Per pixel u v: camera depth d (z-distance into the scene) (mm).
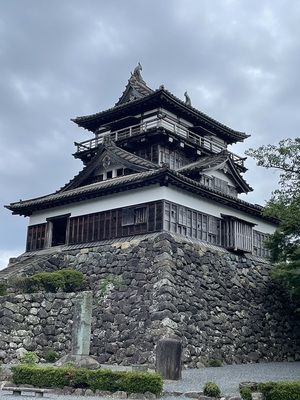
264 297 31250
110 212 29500
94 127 40750
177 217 27562
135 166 30438
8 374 17484
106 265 27938
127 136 35312
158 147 34406
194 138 36875
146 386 14938
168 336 23188
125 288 26203
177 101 35750
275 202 21797
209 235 29500
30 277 25766
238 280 29875
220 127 39500
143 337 23984
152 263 25812
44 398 14812
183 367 23188
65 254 30562
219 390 14641
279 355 30109
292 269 27516
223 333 26875
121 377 15367
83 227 30734
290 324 32281
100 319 26094
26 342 23750
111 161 32469
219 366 24828
